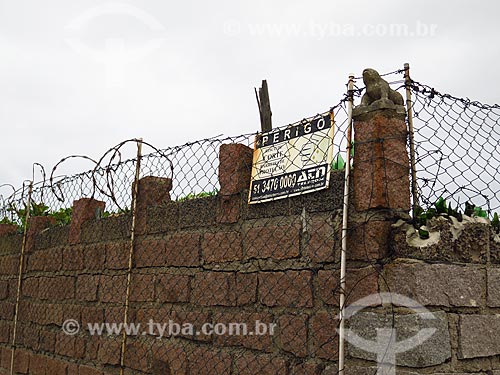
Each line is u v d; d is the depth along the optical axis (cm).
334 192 288
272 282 314
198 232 371
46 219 601
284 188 313
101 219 476
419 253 258
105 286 454
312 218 298
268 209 324
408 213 269
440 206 280
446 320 260
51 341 524
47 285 547
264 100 388
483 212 296
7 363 606
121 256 439
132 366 410
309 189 298
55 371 509
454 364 259
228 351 336
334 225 285
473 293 271
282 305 307
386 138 268
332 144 292
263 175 329
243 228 338
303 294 296
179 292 377
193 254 371
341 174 285
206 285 357
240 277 335
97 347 453
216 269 353
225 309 343
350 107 282
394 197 265
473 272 273
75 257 504
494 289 280
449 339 259
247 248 333
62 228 537
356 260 272
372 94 279
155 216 413
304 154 307
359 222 272
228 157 352
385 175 265
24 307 589
